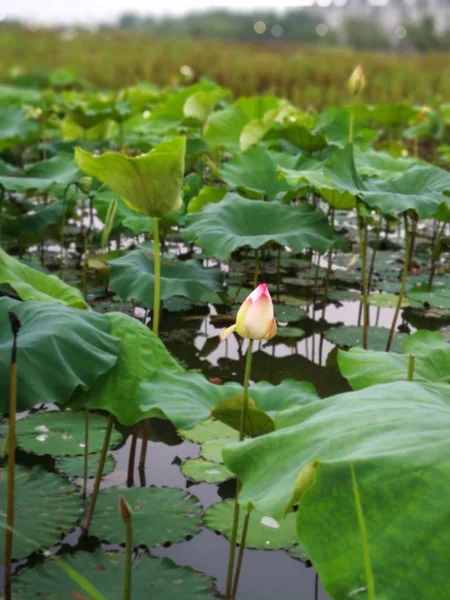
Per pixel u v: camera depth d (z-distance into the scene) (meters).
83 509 2.33
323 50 25.27
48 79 17.55
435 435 1.37
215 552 2.17
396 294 5.04
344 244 3.99
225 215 3.78
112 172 2.37
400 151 8.52
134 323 2.26
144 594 1.91
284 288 5.11
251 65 19.30
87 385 1.98
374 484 1.30
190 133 7.03
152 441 2.90
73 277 4.95
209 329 4.21
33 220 4.78
